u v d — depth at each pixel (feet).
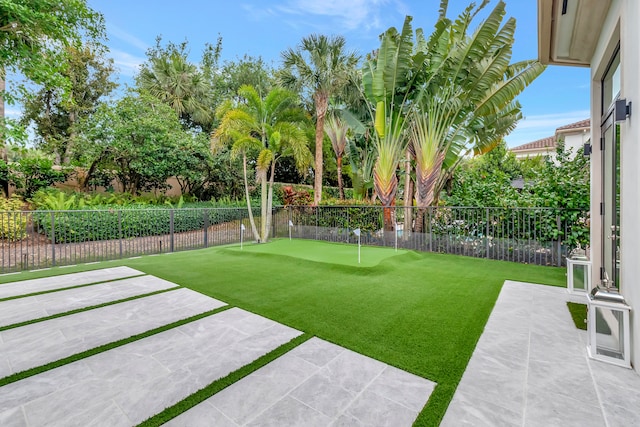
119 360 8.09
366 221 29.19
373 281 15.70
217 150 31.76
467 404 6.16
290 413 5.93
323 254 22.41
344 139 43.78
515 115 26.81
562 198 19.69
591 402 6.23
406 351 8.39
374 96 26.32
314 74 33.24
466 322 10.36
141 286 15.40
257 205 43.86
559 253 19.75
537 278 16.39
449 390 6.61
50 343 9.15
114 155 38.68
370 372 7.36
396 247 25.41
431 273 17.53
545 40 12.16
